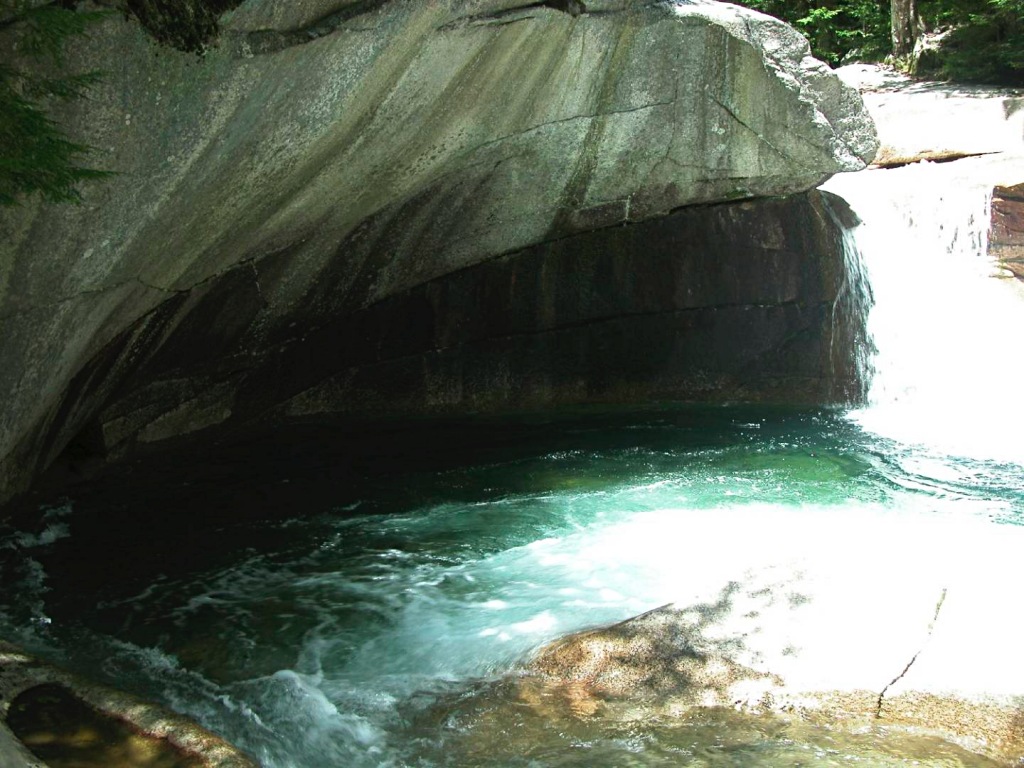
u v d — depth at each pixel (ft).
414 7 19.53
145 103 15.57
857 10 64.69
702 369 32.78
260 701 13.83
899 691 13.09
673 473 24.62
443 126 24.57
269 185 20.83
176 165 17.12
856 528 20.10
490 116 25.58
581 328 32.50
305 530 21.01
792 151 29.73
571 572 18.20
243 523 21.53
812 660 13.82
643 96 28.09
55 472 24.30
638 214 31.42
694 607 15.28
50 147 12.72
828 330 32.24
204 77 16.33
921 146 42.14
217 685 14.42
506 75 24.50
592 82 26.96
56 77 13.91
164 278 21.02
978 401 30.71
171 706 13.79
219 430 28.99
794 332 32.37
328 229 25.98
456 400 32.09
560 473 24.86
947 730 12.30
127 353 23.20
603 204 30.76
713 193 31.12
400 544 20.03
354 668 14.85
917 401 31.68
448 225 29.43
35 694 11.82
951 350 31.99
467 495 23.21
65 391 21.39
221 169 18.65
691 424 29.78
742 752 12.05
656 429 29.27
